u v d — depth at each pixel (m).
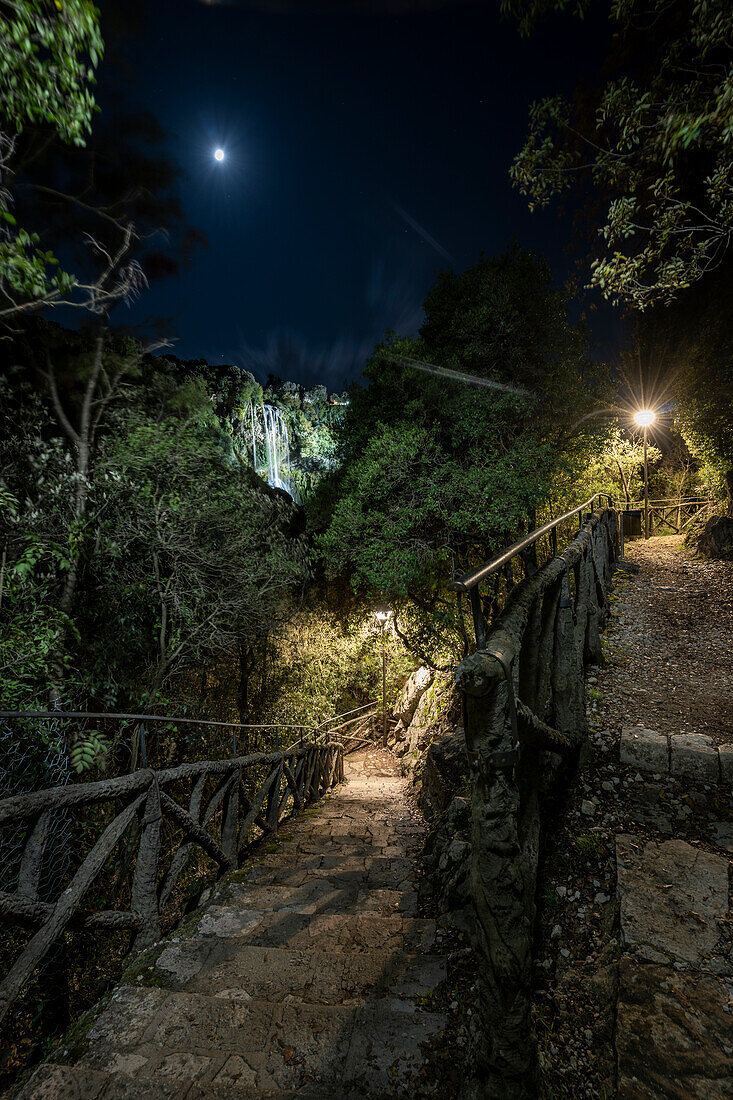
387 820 6.08
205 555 6.59
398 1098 1.72
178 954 2.69
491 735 1.52
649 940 1.98
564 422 8.52
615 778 3.08
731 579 7.55
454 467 7.75
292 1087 1.78
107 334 6.57
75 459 6.18
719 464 10.68
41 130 4.89
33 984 2.94
